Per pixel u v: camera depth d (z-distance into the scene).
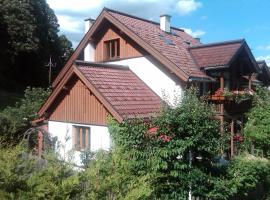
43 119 18.33
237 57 19.19
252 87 22.09
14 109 20.95
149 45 18.42
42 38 47.16
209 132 9.95
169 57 18.14
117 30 20.28
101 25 20.78
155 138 9.95
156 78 18.69
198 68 18.73
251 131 17.08
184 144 9.52
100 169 6.21
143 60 19.19
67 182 5.27
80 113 16.70
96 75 16.70
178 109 10.06
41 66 48.41
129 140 9.91
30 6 44.16
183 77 17.23
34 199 4.94
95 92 15.62
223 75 18.50
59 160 5.64
